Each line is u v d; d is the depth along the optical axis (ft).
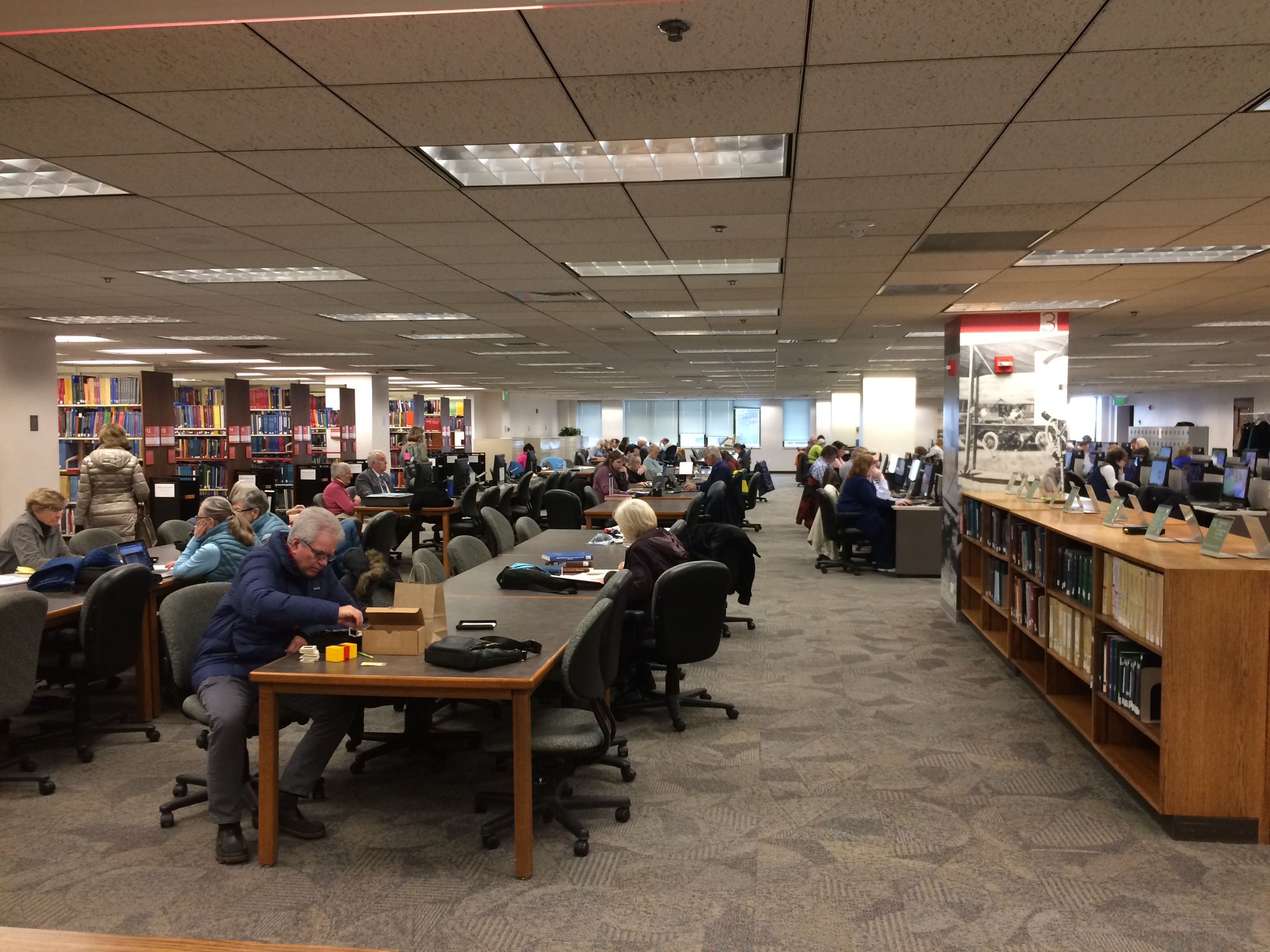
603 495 35.91
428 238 16.61
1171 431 69.21
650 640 14.87
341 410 53.98
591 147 12.05
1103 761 12.71
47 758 13.32
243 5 6.38
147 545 22.21
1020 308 26.25
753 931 8.48
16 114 10.01
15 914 8.84
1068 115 10.14
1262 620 10.21
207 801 11.33
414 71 8.84
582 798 11.08
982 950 8.14
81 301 24.41
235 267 19.56
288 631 10.84
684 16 7.65
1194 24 7.80
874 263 19.20
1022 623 17.57
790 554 36.63
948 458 27.78
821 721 14.93
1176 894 9.14
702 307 26.30
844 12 7.58
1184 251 18.42
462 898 9.12
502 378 64.85
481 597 13.99
